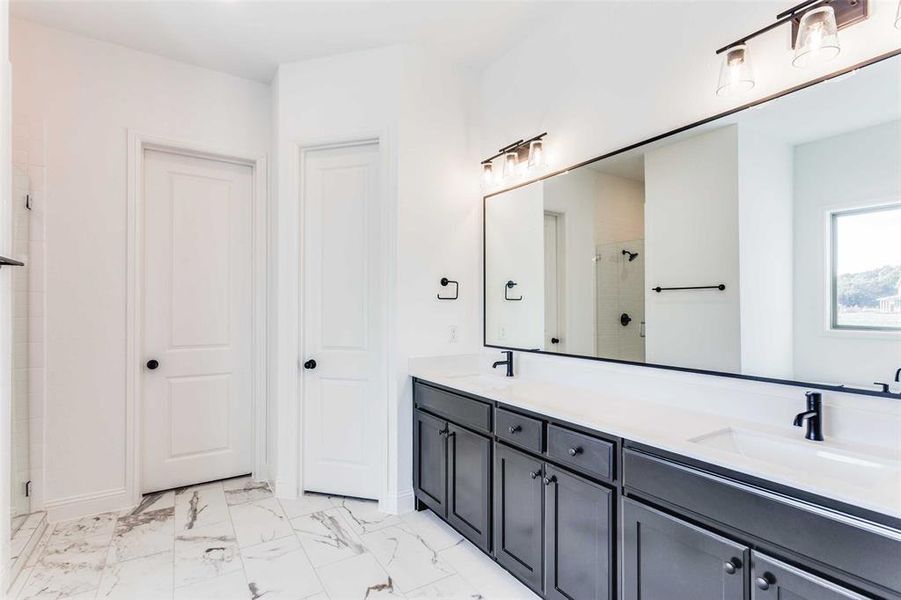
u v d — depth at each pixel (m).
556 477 1.63
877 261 1.25
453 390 2.22
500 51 2.65
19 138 2.29
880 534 0.88
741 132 1.55
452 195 2.75
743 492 1.10
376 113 2.59
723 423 1.49
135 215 2.59
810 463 1.25
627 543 1.38
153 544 2.15
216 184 2.94
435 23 2.38
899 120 1.21
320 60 2.70
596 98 2.10
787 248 1.44
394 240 2.55
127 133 2.57
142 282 2.70
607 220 2.04
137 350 2.59
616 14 2.00
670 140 1.78
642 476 1.34
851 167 1.30
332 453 2.73
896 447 1.20
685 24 1.73
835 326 1.33
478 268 2.85
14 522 2.19
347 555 2.08
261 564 1.99
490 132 2.79
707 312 1.65
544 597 1.67
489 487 1.97
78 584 1.84
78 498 2.41
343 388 2.72
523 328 2.51
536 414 1.73
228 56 2.68
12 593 1.77
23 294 2.28
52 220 2.37
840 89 1.32
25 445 2.27
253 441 2.98
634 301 1.92
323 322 2.75
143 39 2.51
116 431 2.52
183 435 2.83
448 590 1.83
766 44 1.48
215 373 2.93
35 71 2.34
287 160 2.73
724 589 1.13
